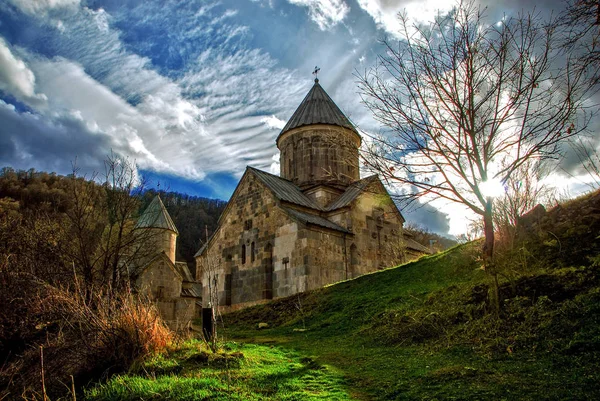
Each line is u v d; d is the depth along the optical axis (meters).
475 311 10.16
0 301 11.05
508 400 5.74
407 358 8.84
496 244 13.73
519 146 10.12
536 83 9.84
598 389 5.64
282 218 24.06
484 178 10.01
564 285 9.47
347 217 25.59
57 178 49.81
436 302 11.97
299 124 29.28
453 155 10.62
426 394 6.44
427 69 10.70
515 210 13.88
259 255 24.66
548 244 12.21
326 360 9.34
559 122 9.83
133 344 9.09
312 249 22.59
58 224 15.90
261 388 7.26
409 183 10.80
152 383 7.52
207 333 10.18
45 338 10.26
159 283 28.91
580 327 7.69
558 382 6.10
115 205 16.88
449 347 8.95
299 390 7.12
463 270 14.66
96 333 9.24
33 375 9.02
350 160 14.15
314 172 28.50
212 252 27.80
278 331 14.71
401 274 17.19
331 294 17.69
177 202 79.94
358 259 25.17
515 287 10.12
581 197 14.20
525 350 7.73
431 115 10.62
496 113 10.16
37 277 12.18
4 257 12.89
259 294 23.94
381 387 7.09
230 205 27.70
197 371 8.23
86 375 8.80
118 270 14.84
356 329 12.59
